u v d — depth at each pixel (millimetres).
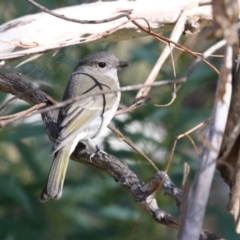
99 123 9906
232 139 6219
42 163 13953
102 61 10633
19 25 8188
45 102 9000
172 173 11430
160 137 12062
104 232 13008
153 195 6789
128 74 13758
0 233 12922
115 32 8492
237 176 6297
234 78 6141
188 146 12039
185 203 5605
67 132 9148
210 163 5426
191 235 5383
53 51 9984
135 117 12047
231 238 12047
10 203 12836
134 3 8469
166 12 8500
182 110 11922
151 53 12227
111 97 10164
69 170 13539
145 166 11531
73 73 10609
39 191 13234
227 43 5188
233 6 5141
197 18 8383
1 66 8477
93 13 8344
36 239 12922
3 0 13523
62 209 13008
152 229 12000
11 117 8102
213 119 5504
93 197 12961
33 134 12266
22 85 9109
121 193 13000
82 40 7902
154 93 11930
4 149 13438
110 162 7836
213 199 13219
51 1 13008
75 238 13000
